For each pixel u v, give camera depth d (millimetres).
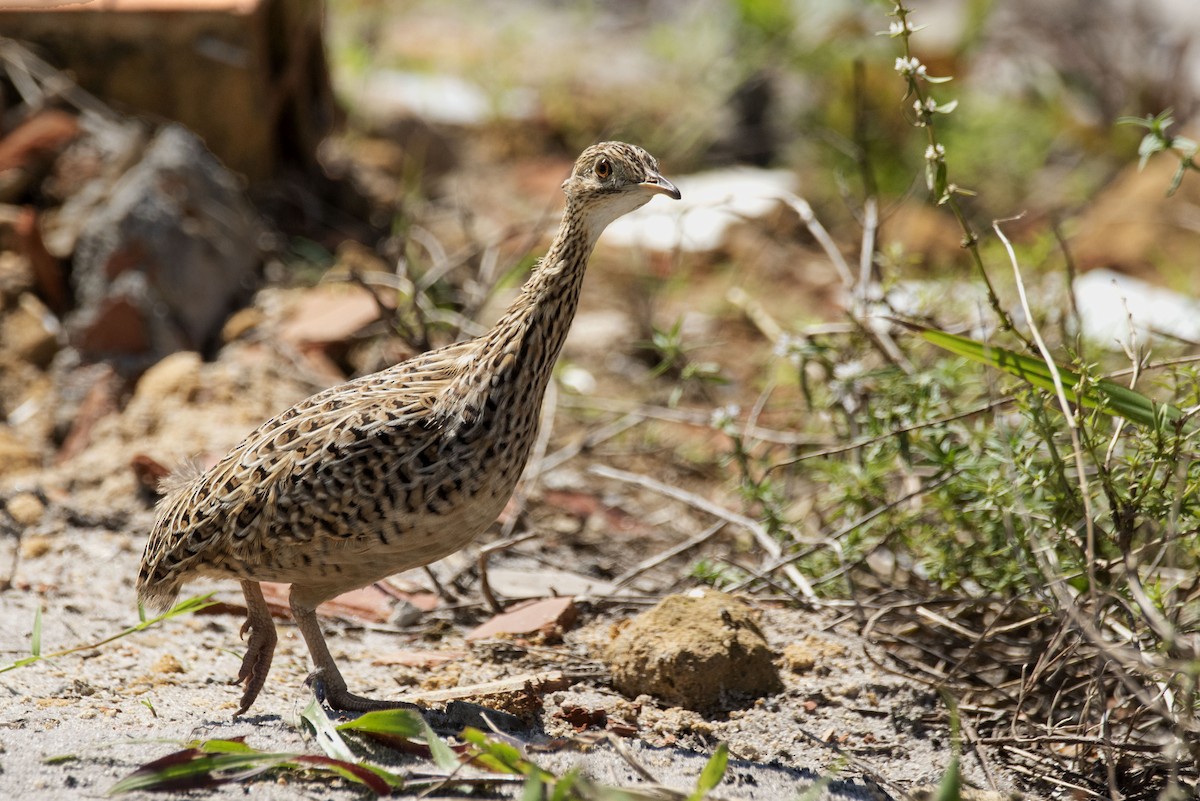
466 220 13969
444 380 6984
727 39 22859
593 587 9641
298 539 6793
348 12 23781
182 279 12484
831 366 9742
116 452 10984
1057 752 7422
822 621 8898
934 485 8664
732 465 12359
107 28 14133
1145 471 7703
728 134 21547
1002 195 19594
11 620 8391
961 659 8266
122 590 9172
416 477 6719
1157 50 23234
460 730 6934
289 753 6191
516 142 20609
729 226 17250
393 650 8547
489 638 8453
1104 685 7465
